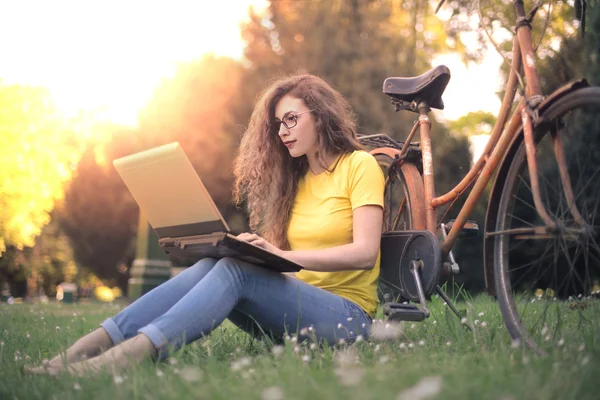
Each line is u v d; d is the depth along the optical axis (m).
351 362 1.98
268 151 2.98
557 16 6.78
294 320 2.50
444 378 1.61
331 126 2.84
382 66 17.47
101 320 5.70
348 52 17.80
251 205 3.15
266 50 18.95
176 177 2.37
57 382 1.94
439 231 3.16
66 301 16.58
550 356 1.87
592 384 1.53
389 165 3.45
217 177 19.22
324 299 2.55
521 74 2.56
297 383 1.62
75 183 25.14
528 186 2.38
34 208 23.75
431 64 17.98
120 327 2.31
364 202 2.67
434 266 2.79
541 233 2.13
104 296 31.67
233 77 19.44
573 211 2.14
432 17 17.41
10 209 22.84
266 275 2.45
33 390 1.85
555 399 1.44
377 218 2.67
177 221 2.45
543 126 2.24
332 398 1.46
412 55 17.92
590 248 2.13
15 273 26.02
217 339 2.85
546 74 7.84
